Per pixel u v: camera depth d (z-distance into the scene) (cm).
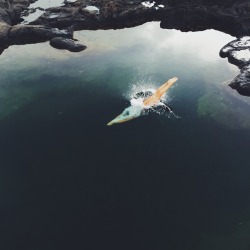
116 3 5362
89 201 3102
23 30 5009
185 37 5091
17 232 2903
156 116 3881
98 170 3362
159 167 3378
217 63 4584
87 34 5178
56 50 4903
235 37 4988
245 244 2806
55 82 4434
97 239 2827
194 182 3247
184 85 4272
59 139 3691
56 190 3203
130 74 4475
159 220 2953
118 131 3734
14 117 3984
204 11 5147
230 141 3619
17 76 4553
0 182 3300
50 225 2938
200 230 2888
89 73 4531
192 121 3828
